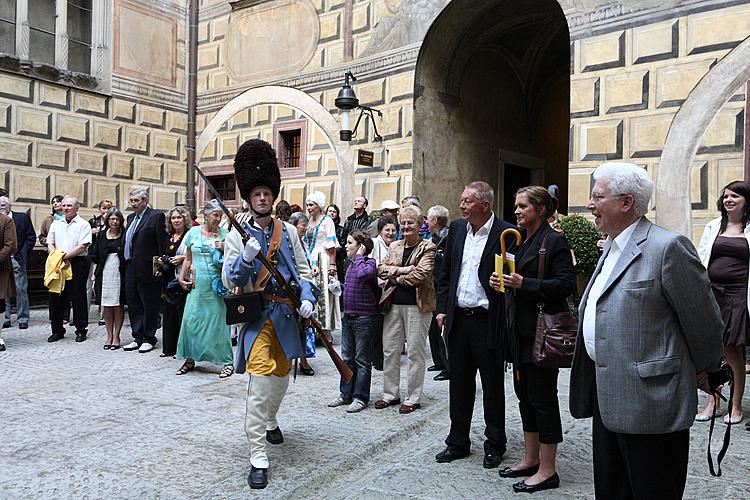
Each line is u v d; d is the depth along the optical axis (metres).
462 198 3.78
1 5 10.91
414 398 4.91
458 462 3.84
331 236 6.69
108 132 12.27
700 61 7.28
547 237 3.42
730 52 7.06
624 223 2.37
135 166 12.71
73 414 4.78
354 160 10.94
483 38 10.97
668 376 2.23
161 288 7.44
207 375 6.13
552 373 3.39
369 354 5.00
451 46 10.52
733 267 4.59
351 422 4.63
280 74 12.07
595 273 2.50
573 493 3.35
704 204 7.20
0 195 7.96
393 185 10.39
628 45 7.86
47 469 3.69
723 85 7.10
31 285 11.27
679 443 2.30
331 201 11.25
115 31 12.34
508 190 12.75
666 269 2.21
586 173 8.20
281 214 6.80
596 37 8.15
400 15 10.32
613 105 7.98
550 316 3.18
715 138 7.14
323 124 11.39
